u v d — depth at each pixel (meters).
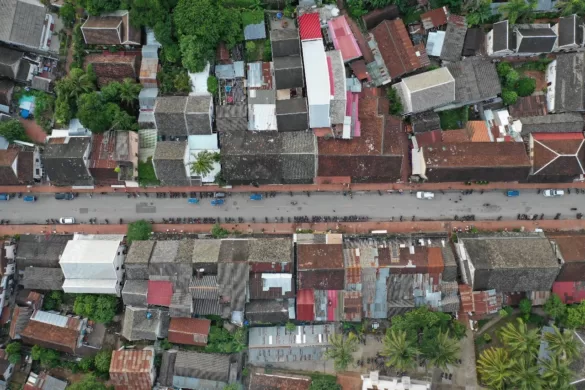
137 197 78.62
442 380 75.00
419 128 76.81
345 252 74.12
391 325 73.12
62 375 76.00
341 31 75.75
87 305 73.38
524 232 75.81
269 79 75.69
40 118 76.94
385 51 76.62
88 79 74.31
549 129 75.62
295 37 73.62
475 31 77.31
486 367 69.88
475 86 76.06
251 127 75.00
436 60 78.44
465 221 77.94
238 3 75.94
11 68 74.69
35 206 78.88
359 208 78.50
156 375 75.00
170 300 73.06
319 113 71.50
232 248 73.88
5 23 73.19
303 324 75.62
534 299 73.69
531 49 75.50
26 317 74.75
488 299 72.38
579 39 74.75
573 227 77.94
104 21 74.31
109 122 75.06
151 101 75.31
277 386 73.00
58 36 77.81
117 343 76.75
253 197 78.44
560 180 76.12
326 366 76.25
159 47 76.38
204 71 75.12
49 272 75.25
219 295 72.31
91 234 77.50
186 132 74.50
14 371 76.06
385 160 74.19
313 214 78.62
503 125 76.88
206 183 77.38
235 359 75.44
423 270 73.06
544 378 67.06
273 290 73.31
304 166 74.44
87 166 74.38
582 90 74.19
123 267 77.06
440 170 74.06
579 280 73.00
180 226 78.50
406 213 78.31
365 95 76.88
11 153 75.25
